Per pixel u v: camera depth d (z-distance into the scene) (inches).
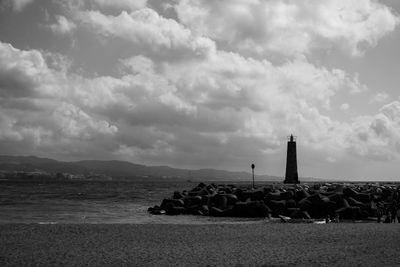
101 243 878.4
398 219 1336.1
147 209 2012.8
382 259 706.8
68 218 1560.0
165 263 695.1
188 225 1149.1
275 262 696.4
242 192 1969.7
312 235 966.4
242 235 981.8
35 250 801.6
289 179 4119.1
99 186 6210.6
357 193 1717.5
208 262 700.0
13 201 2534.5
